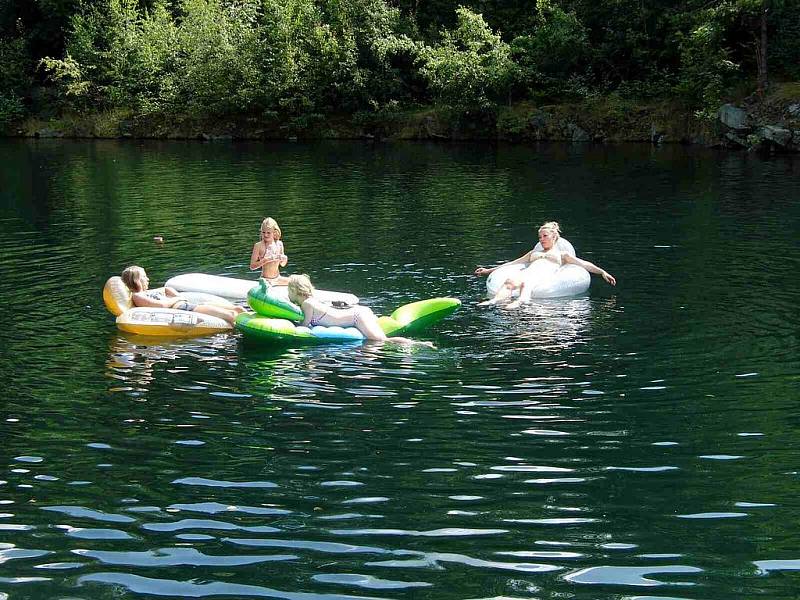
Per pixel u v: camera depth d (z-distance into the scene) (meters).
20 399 5.98
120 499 4.57
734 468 4.83
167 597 3.68
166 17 34.12
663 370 6.39
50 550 4.07
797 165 19.62
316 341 7.14
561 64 28.70
